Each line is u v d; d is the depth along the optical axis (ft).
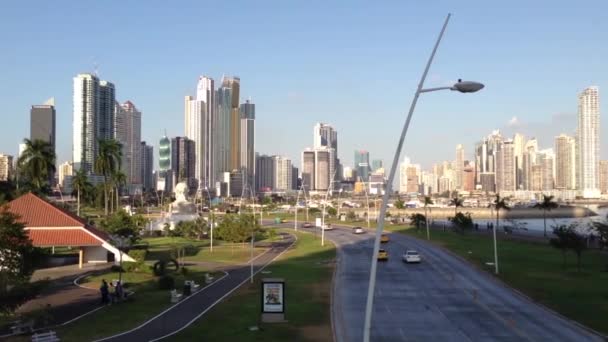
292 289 182.70
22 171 377.91
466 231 447.01
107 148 427.33
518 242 351.67
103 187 525.34
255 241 385.09
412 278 209.77
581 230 499.51
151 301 159.53
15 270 112.57
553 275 208.85
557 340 116.88
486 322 134.31
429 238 388.57
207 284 193.98
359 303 159.84
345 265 251.39
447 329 126.93
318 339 116.47
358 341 115.96
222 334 119.44
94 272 220.02
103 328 124.77
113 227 305.73
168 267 239.30
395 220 620.49
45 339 111.55
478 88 66.59
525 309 150.51
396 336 120.37
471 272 224.94
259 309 147.23
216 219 477.36
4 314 110.01
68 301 159.22
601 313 142.41
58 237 237.25
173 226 429.79
